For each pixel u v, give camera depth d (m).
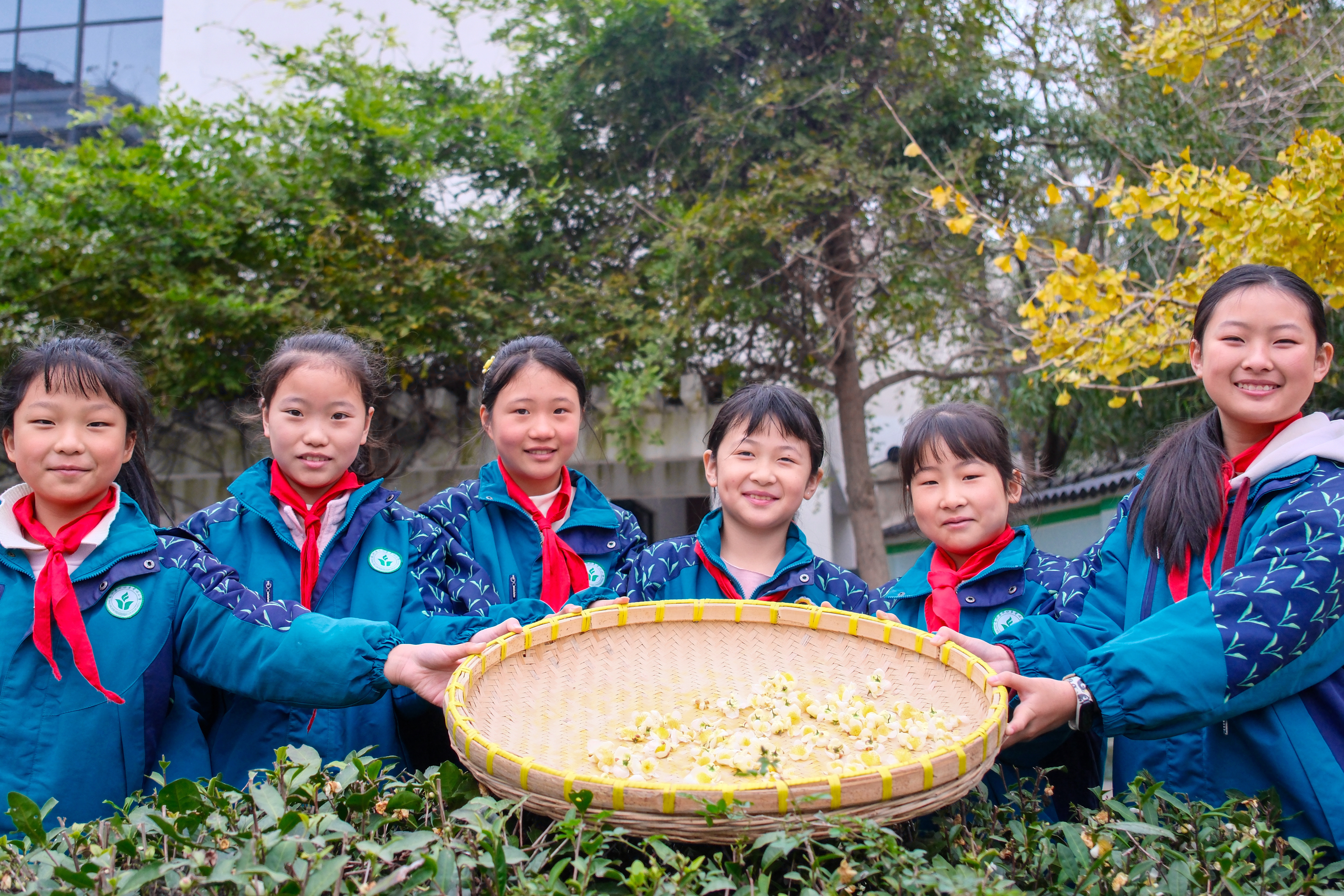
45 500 1.98
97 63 8.66
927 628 2.33
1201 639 1.69
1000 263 3.92
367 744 2.18
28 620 1.91
